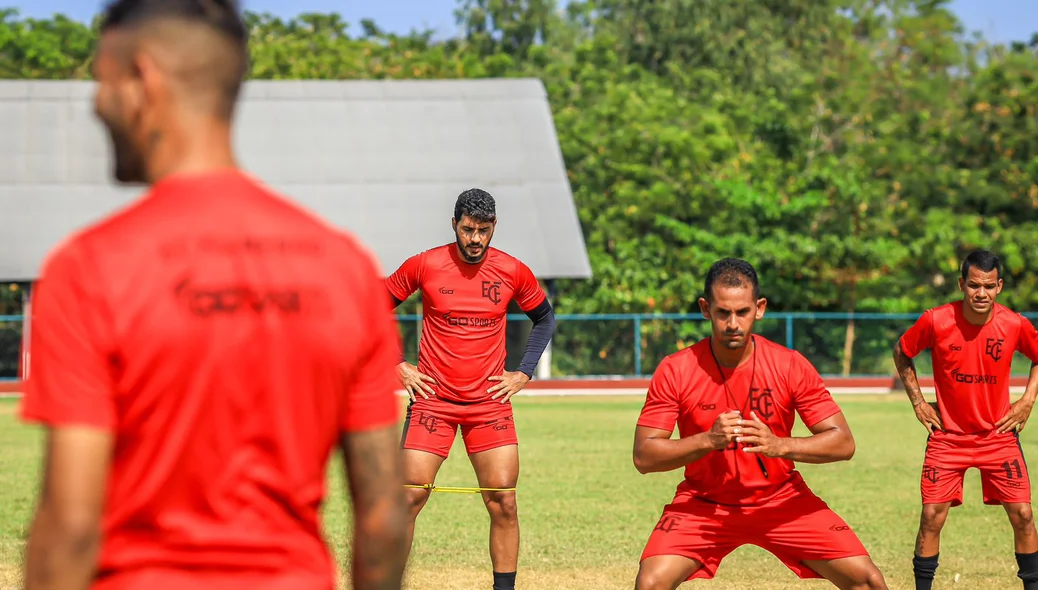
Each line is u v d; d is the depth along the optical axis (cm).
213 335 188
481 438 694
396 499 210
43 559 182
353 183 2725
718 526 505
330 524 920
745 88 4400
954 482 698
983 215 3441
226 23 200
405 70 3972
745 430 463
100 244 188
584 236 3397
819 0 4928
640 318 2739
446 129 2864
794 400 507
